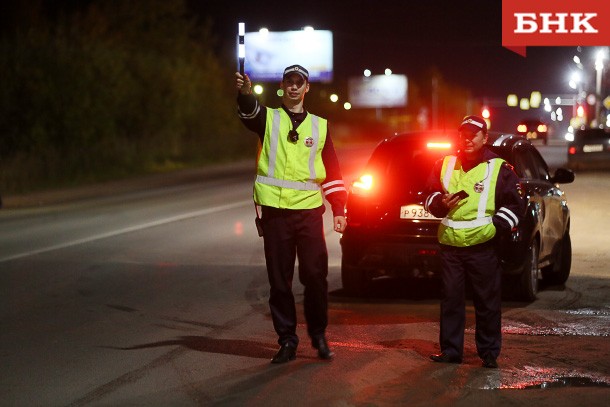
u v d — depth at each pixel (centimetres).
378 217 1552
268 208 1149
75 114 5691
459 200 1113
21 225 2911
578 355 1215
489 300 1143
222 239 2470
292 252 1162
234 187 4466
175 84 7381
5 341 1318
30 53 5622
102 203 3703
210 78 8694
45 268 2000
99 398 1027
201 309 1550
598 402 995
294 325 1180
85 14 8131
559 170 1769
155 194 4125
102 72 6069
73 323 1441
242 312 1523
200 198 3831
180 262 2075
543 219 1623
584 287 1753
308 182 1146
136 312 1527
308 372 1122
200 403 1000
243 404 993
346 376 1103
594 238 2430
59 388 1070
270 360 1188
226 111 8594
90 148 5753
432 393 1030
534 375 1109
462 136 1141
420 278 1852
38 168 4997
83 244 2397
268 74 12019
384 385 1063
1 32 6956
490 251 1141
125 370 1146
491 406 981
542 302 1602
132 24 8744
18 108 5459
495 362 1146
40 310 1548
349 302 1614
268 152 1142
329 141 1160
